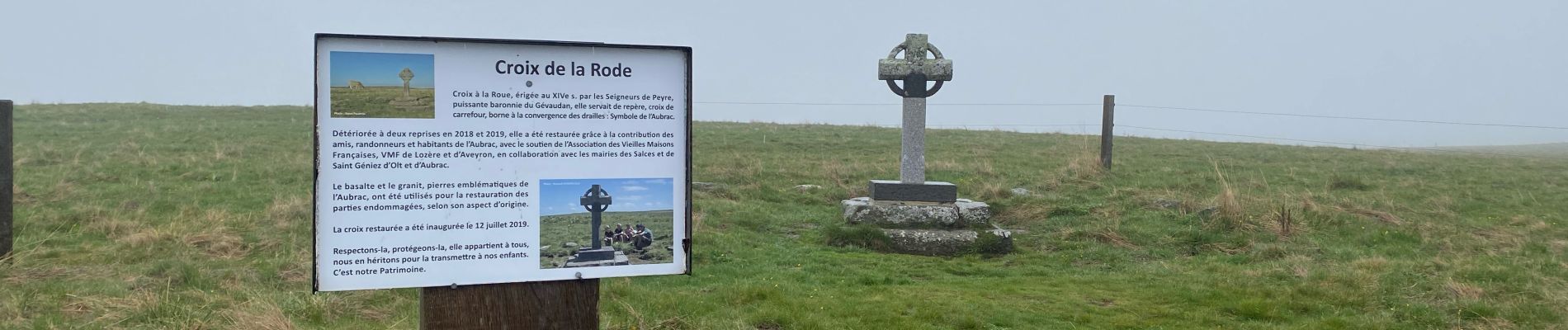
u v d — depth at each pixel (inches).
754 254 466.3
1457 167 957.8
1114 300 363.3
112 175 671.1
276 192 614.9
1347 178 806.5
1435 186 787.4
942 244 508.4
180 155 799.1
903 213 536.4
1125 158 975.0
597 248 201.6
